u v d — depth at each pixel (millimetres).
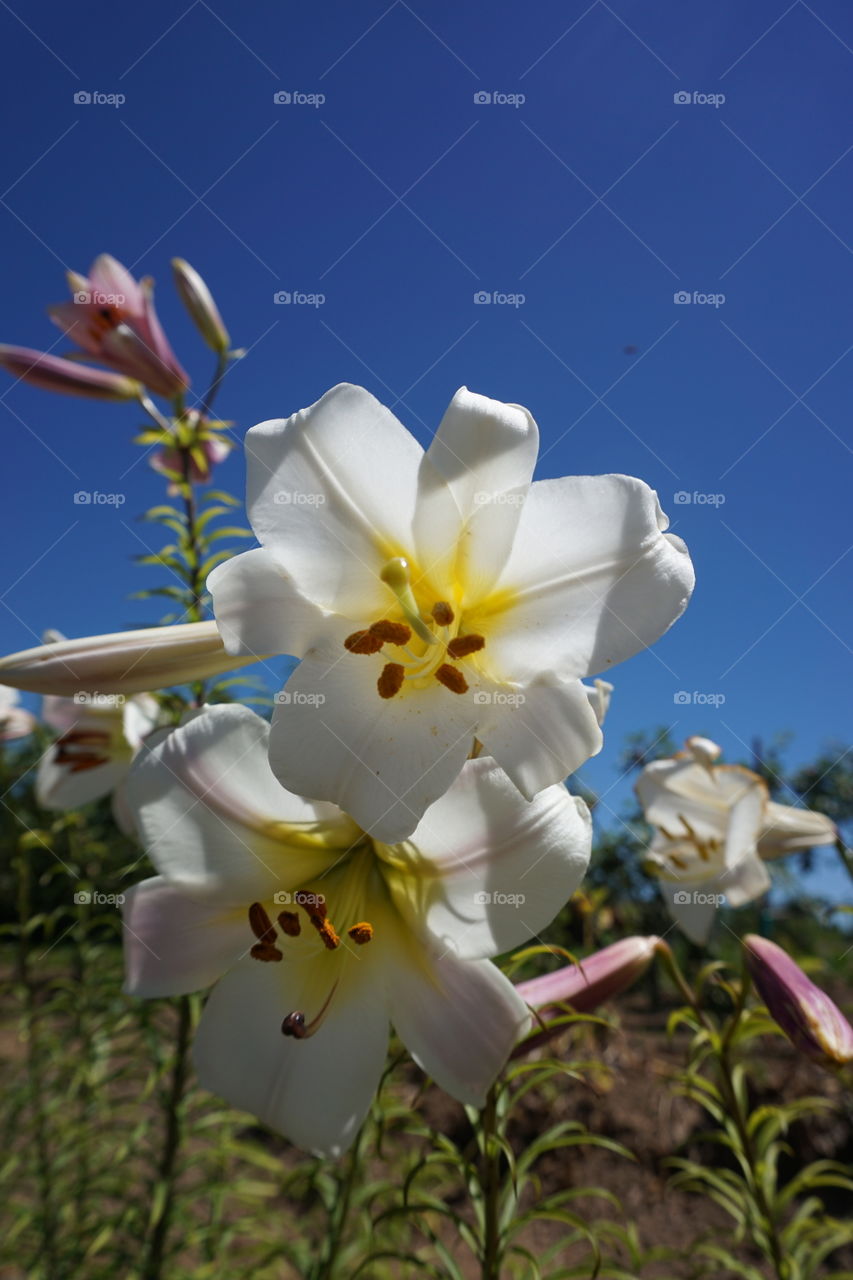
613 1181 881
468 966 262
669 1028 392
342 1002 280
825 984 896
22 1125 637
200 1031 271
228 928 281
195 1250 694
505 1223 336
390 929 288
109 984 562
